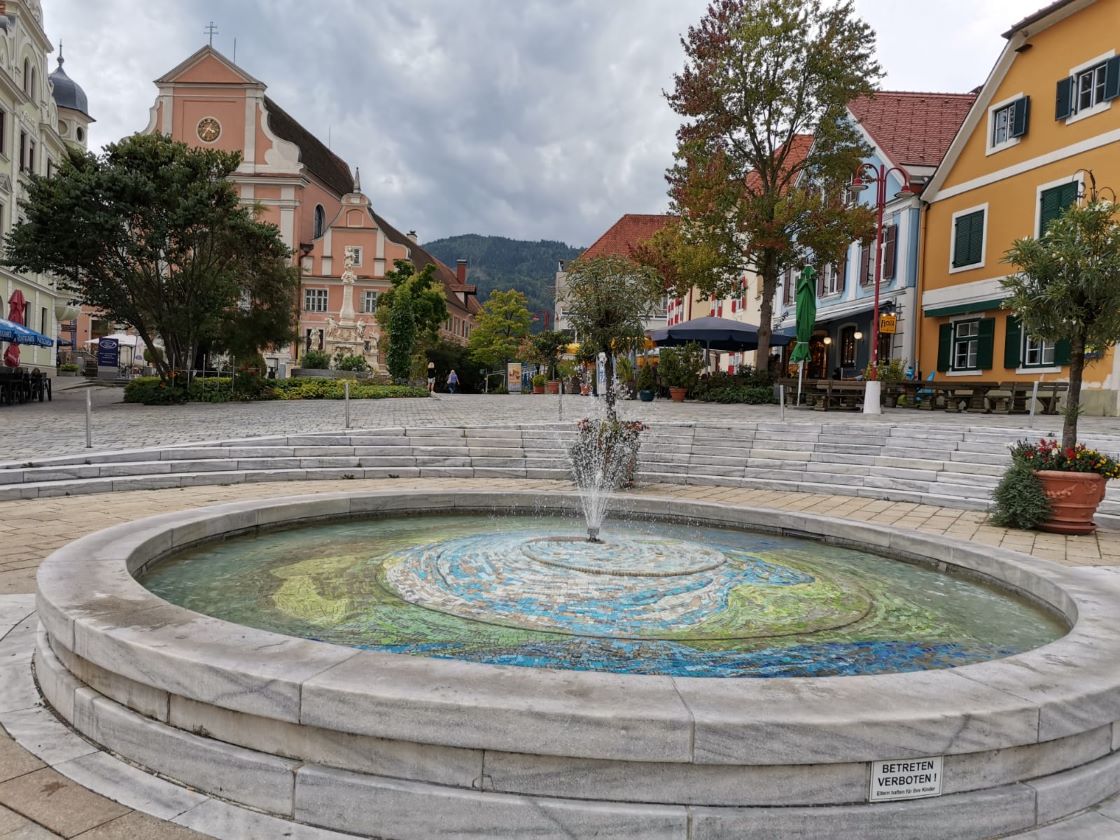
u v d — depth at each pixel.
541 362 52.09
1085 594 4.68
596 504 8.95
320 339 53.06
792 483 11.70
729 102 24.06
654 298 12.03
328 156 67.56
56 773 2.94
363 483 11.62
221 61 53.28
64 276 24.41
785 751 2.54
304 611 4.68
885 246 25.80
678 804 2.56
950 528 8.81
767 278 24.75
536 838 2.54
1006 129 21.36
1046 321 8.57
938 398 21.12
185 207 23.14
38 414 18.62
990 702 2.77
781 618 4.81
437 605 4.83
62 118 54.09
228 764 2.80
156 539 5.59
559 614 4.69
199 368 34.81
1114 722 3.07
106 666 3.14
